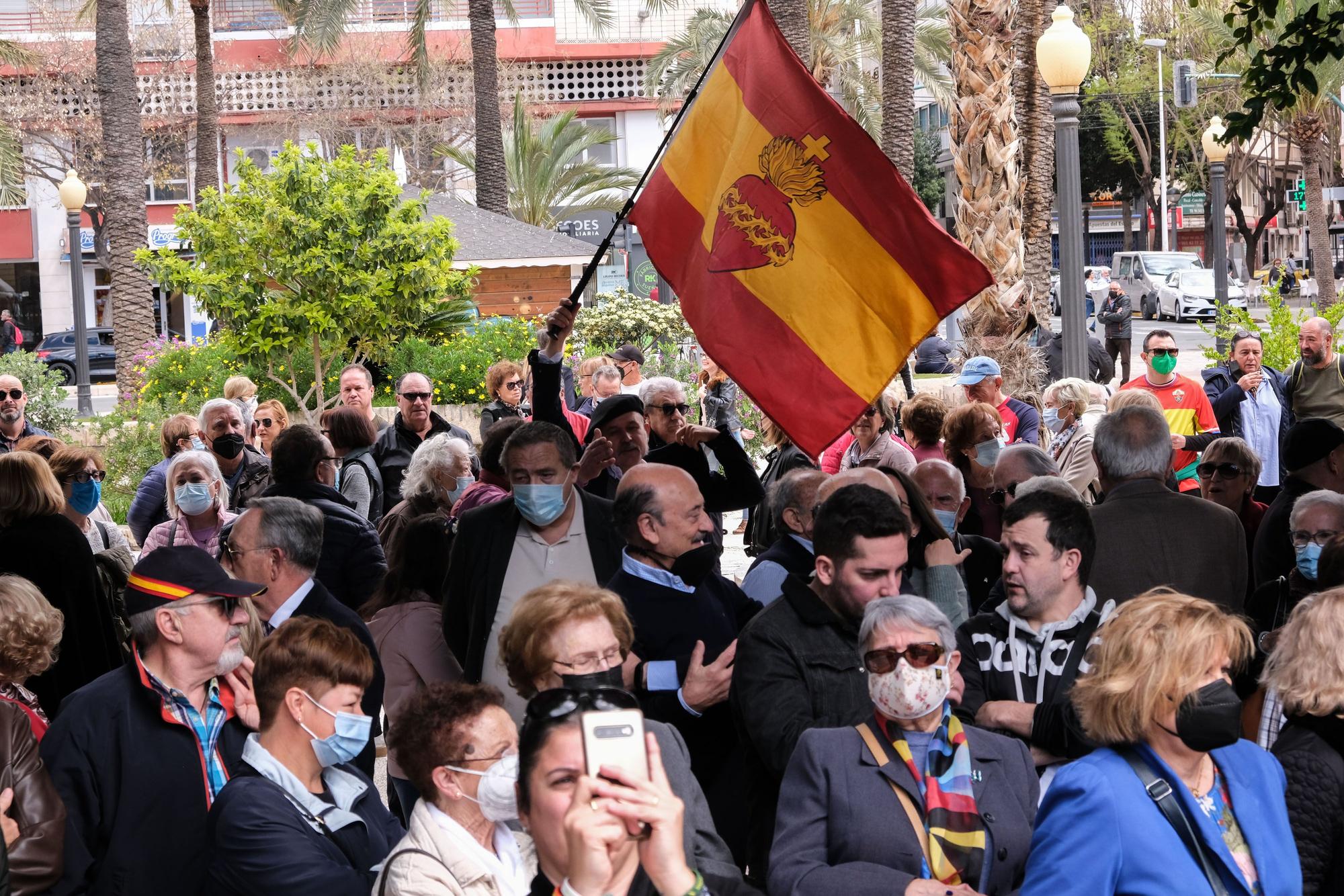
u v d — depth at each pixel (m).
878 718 3.85
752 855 4.41
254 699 4.17
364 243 18.62
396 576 5.86
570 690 2.77
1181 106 30.30
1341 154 53.41
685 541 4.91
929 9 40.78
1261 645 4.51
